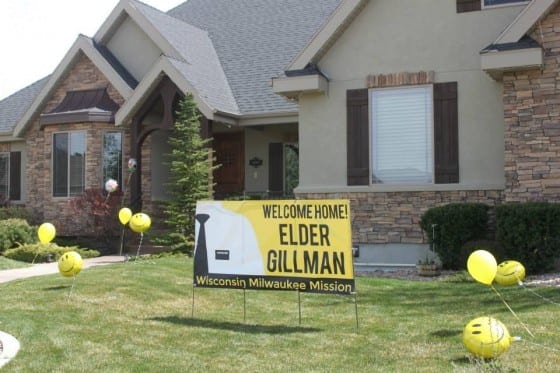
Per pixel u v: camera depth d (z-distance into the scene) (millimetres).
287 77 14242
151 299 9430
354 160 14227
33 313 8469
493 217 12836
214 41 21984
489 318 6164
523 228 11391
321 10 21609
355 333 7398
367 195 14039
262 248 7949
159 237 17172
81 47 19672
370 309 8859
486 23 13375
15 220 18297
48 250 16297
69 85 20156
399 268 13672
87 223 18703
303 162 14633
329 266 7586
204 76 18562
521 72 12227
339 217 7578
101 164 19047
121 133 19188
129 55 20328
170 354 6535
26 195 22031
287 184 19562
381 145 14047
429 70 13695
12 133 21672
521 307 8453
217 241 8188
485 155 13242
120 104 19375
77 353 6578
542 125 12070
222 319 8273
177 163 15977
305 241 7723
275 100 18188
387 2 14055
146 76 17547
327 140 14461
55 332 7441
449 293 9820
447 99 13547
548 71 12039
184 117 16344
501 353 6023
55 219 19547
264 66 19812
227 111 17469
